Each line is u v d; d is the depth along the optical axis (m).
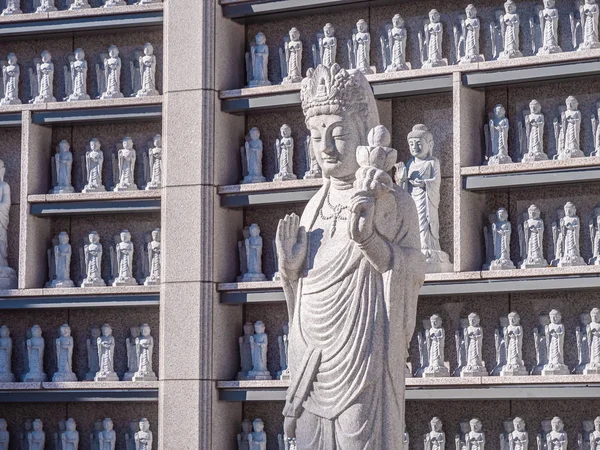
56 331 34.84
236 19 33.66
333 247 19.92
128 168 34.22
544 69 30.22
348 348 19.42
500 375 30.23
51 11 35.00
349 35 33.09
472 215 31.02
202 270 32.34
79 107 34.34
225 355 32.75
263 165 33.59
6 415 35.06
